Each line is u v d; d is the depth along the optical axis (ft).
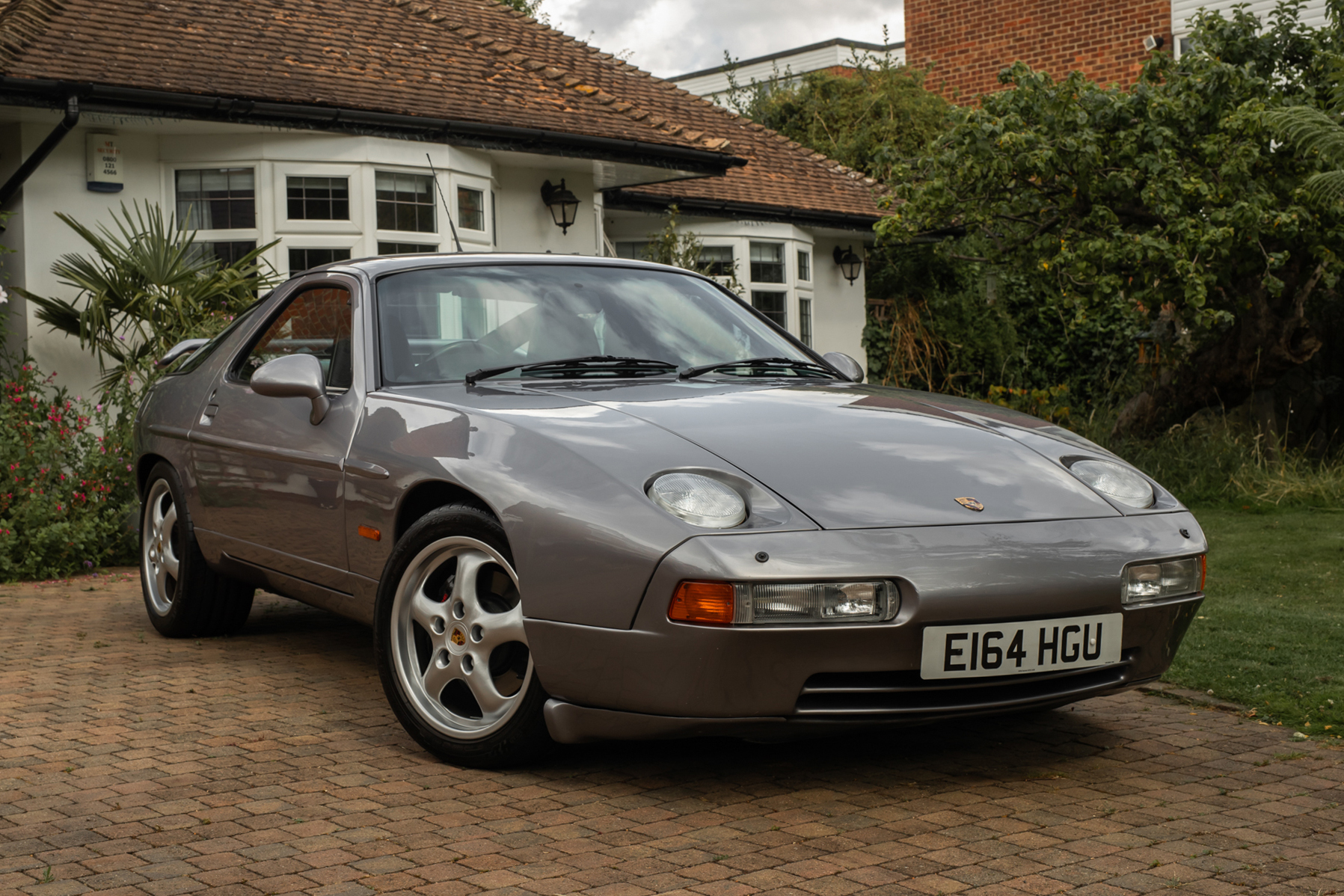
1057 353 56.85
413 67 38.83
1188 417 39.63
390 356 12.75
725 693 9.14
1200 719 12.71
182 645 16.42
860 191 57.88
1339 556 23.79
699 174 42.80
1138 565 10.14
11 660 15.43
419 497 11.50
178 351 18.76
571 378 12.46
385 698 13.44
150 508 17.25
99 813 9.61
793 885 8.15
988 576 9.43
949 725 12.42
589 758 11.15
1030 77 35.55
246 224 34.19
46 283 31.91
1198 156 34.81
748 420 10.93
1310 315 37.58
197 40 35.04
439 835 9.10
